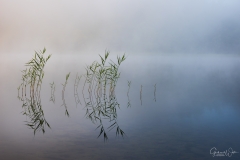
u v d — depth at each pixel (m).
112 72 5.91
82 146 2.87
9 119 4.04
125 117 4.08
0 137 3.19
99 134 3.28
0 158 2.56
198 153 2.61
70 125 3.70
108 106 4.92
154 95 5.93
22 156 2.61
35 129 3.52
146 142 2.94
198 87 6.98
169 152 2.65
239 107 4.54
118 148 2.80
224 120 3.73
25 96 5.92
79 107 4.87
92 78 6.34
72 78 8.91
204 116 3.99
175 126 3.51
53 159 2.53
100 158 2.54
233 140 2.92
